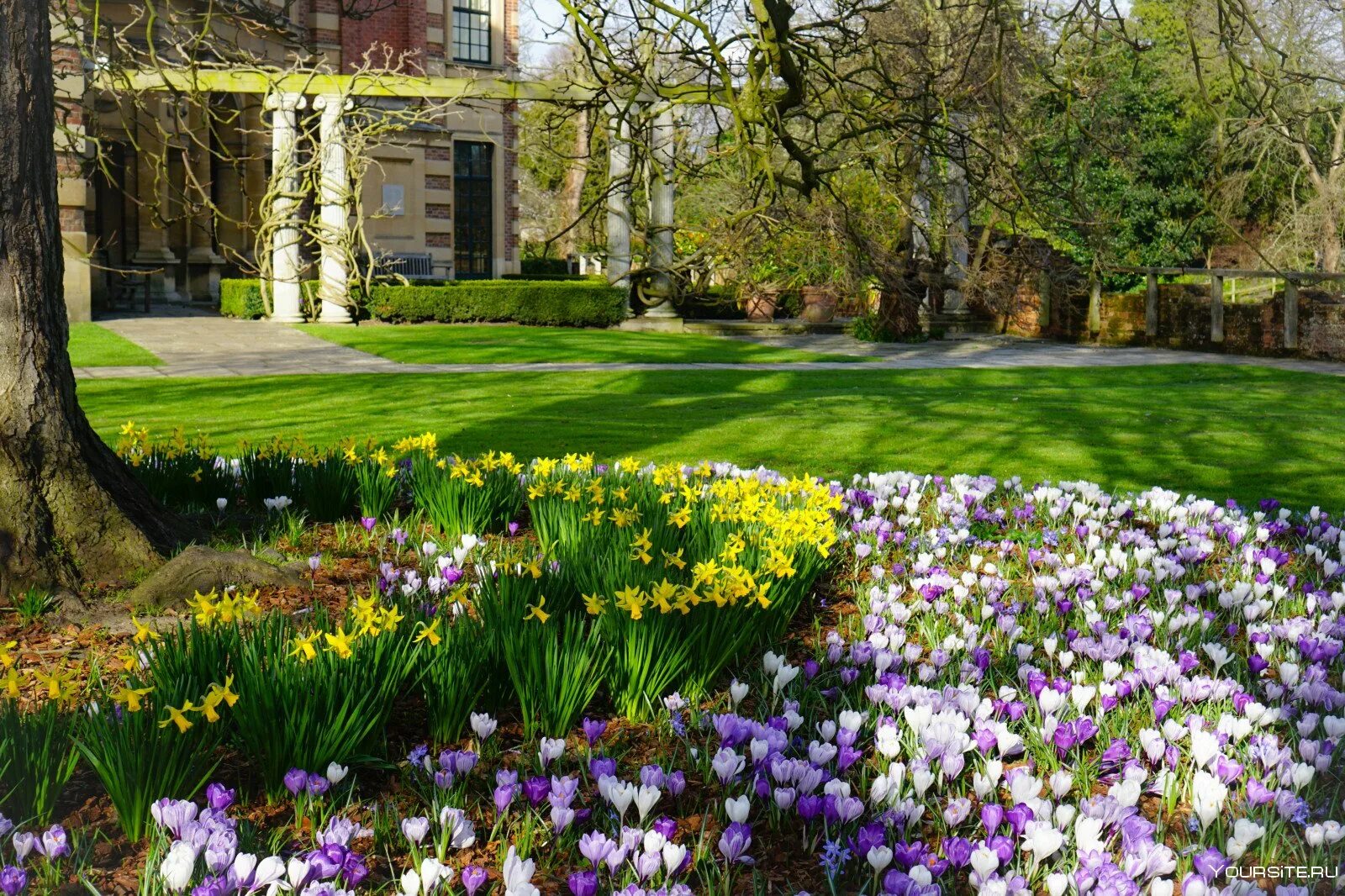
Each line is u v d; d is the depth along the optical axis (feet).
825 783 11.28
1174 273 91.09
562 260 142.61
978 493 25.64
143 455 26.37
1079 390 57.82
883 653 14.67
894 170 36.14
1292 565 22.63
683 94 33.12
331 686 11.89
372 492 23.50
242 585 18.75
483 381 54.80
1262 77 29.84
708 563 15.94
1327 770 13.00
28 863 10.44
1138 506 26.25
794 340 91.71
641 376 59.26
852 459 34.99
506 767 12.75
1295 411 50.29
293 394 48.34
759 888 10.40
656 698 14.23
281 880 9.59
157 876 9.67
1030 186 35.65
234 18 40.09
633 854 9.97
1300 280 84.07
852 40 33.96
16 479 19.01
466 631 13.80
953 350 86.74
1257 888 9.83
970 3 32.35
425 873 9.22
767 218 35.14
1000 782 12.32
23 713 11.91
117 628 17.48
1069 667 16.01
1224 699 14.15
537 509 22.00
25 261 19.36
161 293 101.04
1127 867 9.61
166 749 10.92
